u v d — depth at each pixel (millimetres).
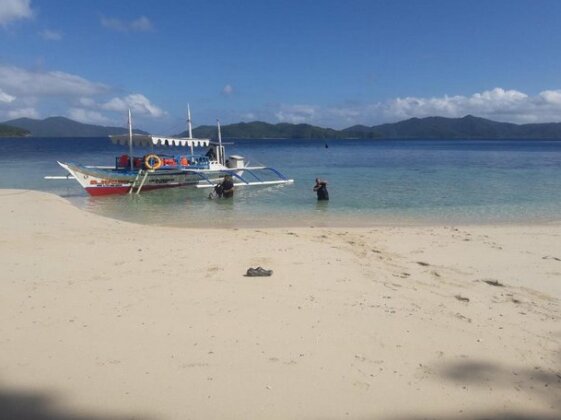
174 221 16578
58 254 10156
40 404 4480
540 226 14953
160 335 5953
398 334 6062
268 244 11344
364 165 46594
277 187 27125
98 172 23516
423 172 37312
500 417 4387
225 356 5418
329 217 17328
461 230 13914
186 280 8219
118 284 7992
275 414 4363
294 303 7109
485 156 66812
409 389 4801
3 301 7141
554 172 36875
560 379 5051
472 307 7117
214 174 27484
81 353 5469
